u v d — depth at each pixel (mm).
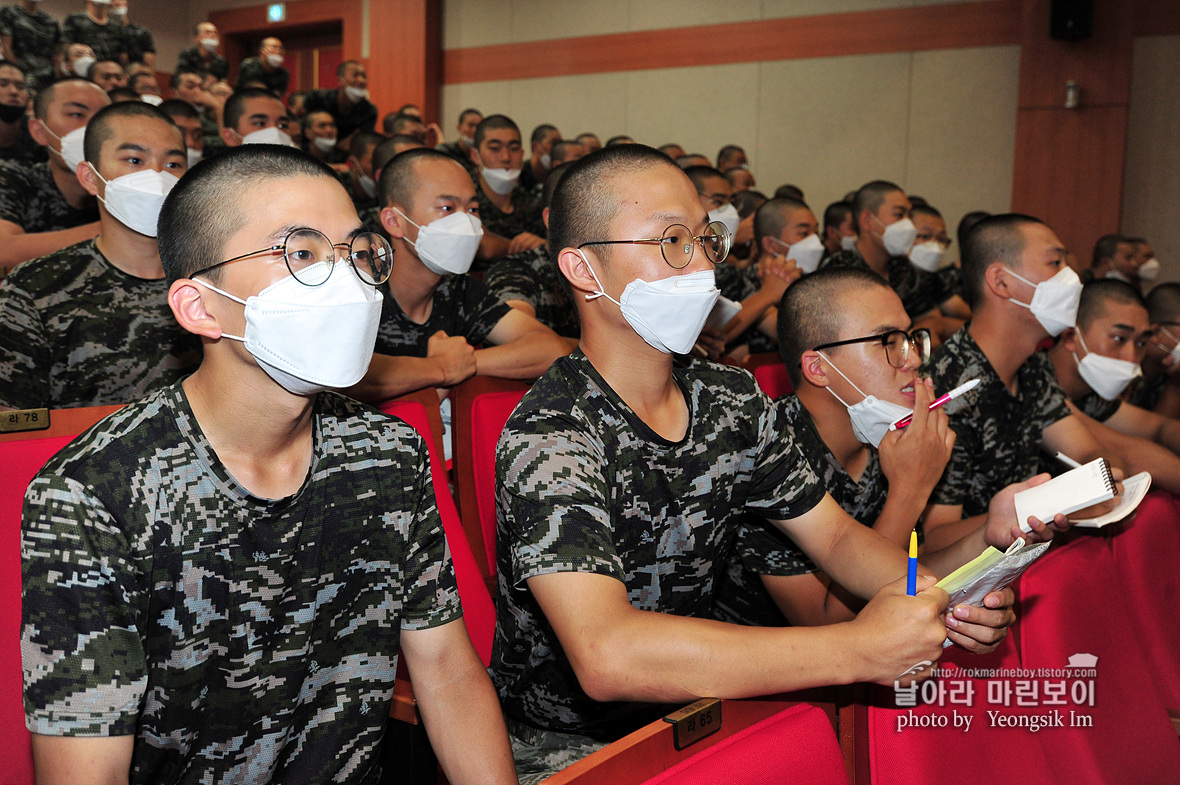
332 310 915
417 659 1079
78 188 3240
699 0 9250
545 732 1413
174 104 4246
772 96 9016
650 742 706
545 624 1267
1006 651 1186
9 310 1976
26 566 836
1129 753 1267
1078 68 7730
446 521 1639
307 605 973
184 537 895
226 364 932
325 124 7164
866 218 5008
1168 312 3430
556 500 1114
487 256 4258
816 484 1419
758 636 1003
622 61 9633
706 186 4152
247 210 922
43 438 1194
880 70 8570
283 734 976
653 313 1230
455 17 10383
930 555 1557
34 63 6875
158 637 898
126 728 849
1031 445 2295
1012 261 2178
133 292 2107
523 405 1240
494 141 5188
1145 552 1673
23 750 1087
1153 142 7676
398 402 1722
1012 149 8148
